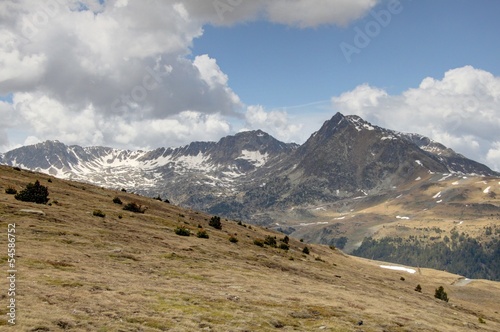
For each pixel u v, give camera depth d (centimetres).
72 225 4694
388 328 2861
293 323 2523
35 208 5138
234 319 2336
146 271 3378
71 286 2380
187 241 5669
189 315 2248
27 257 2914
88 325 1786
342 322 2758
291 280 4453
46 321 1717
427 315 3909
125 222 6050
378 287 6056
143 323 1978
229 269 4294
